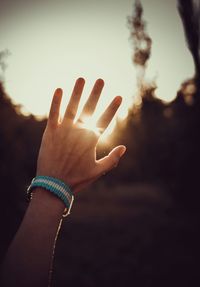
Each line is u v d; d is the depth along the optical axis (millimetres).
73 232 10680
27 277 729
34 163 10750
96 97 903
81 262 7355
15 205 7133
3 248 5164
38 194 835
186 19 12625
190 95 14586
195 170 14523
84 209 17516
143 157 29062
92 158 898
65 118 907
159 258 7684
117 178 30828
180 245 8820
